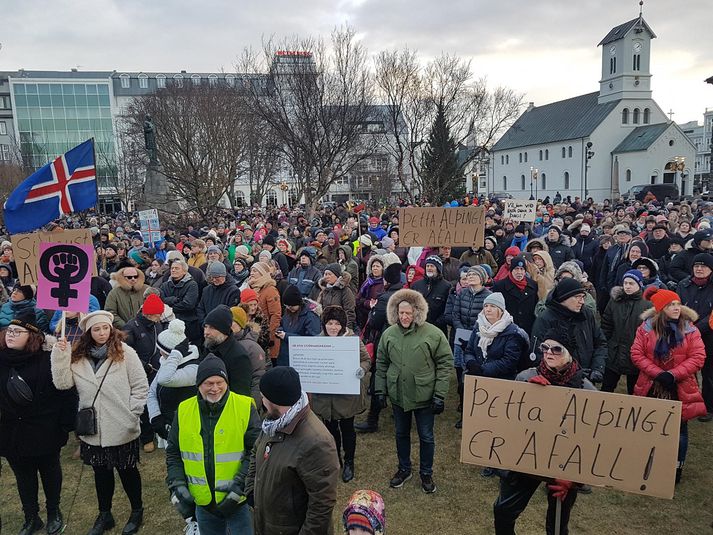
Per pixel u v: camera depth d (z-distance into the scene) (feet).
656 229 33.73
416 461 18.98
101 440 14.57
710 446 18.90
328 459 10.14
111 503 15.78
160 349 15.94
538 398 11.10
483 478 17.70
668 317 16.01
